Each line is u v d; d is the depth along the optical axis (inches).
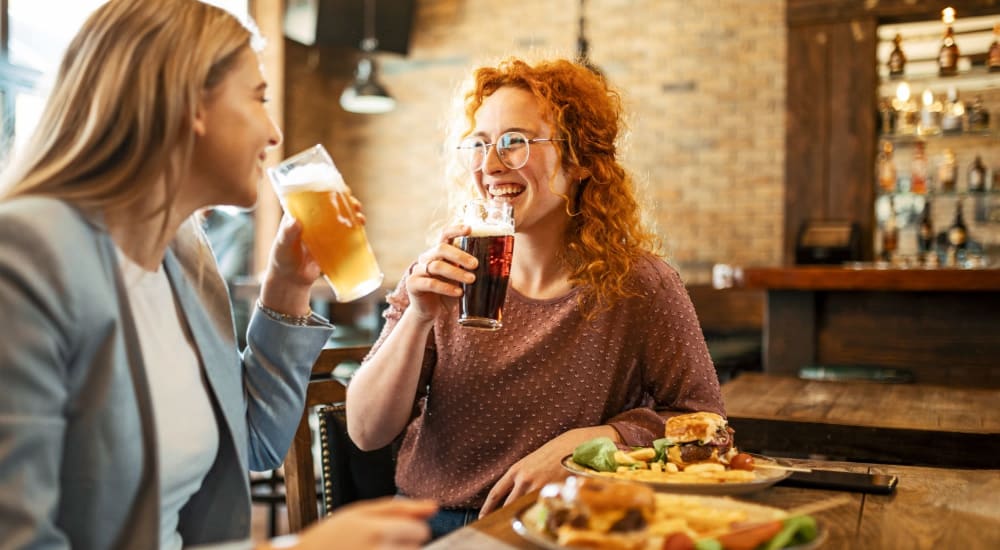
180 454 44.8
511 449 62.3
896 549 38.9
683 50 257.1
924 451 73.9
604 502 34.4
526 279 66.5
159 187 43.0
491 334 63.3
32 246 36.5
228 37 43.6
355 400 61.6
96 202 40.2
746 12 250.8
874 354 144.2
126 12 42.0
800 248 194.1
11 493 34.0
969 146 220.2
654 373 64.0
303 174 51.3
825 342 147.1
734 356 210.4
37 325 35.8
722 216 253.9
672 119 258.7
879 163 204.5
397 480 65.6
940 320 139.9
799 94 201.8
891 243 208.7
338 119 297.9
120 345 39.8
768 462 51.4
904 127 201.0
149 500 40.3
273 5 263.0
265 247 262.7
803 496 48.6
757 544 34.0
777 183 248.1
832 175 199.9
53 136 41.4
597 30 266.1
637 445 56.5
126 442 39.8
